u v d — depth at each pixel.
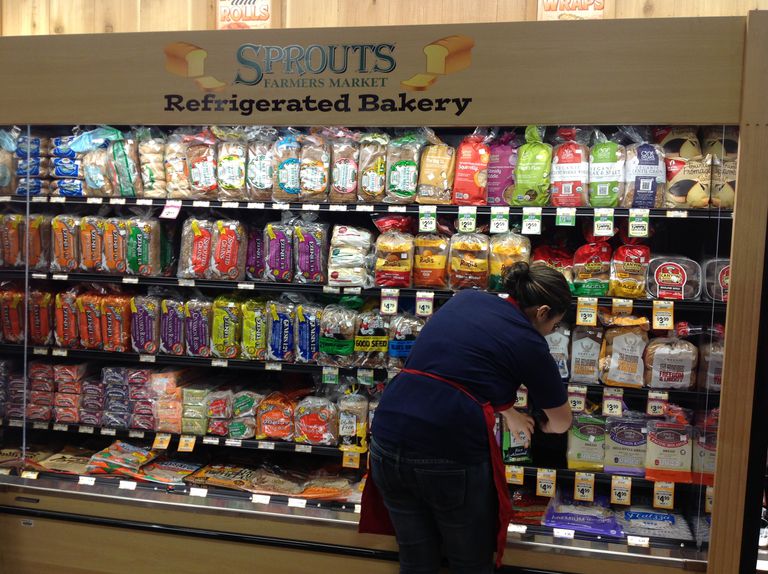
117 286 3.00
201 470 2.87
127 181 2.85
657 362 2.51
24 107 2.59
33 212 3.01
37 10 3.31
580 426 2.62
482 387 2.00
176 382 2.93
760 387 2.09
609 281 2.55
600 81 2.20
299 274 2.77
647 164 2.46
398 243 2.65
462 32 2.29
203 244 2.83
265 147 2.77
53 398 2.98
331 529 2.46
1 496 2.72
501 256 2.59
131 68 2.51
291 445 2.80
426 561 2.17
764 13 2.03
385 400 2.12
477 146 2.61
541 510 2.59
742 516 2.14
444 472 1.98
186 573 2.58
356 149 2.70
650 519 2.53
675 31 2.13
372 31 2.35
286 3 3.14
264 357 2.83
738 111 2.10
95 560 2.65
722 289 2.18
